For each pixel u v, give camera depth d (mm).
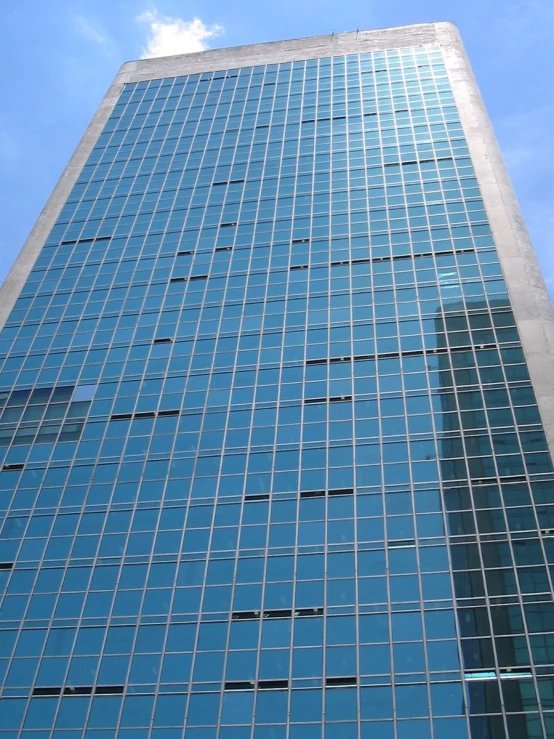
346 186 82750
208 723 45000
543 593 47719
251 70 106188
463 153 83938
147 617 50438
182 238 81062
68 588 52750
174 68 110000
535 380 60062
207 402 63594
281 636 48156
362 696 44781
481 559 49875
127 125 100375
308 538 52938
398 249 73750
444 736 42469
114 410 64625
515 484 53688
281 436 59719
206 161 91312
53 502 58375
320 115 94500
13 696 47688
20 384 68750
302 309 69875
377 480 55438
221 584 51438
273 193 84250
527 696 43406
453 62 98812
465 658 45438
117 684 47469
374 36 106875
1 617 51656
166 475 58781
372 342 65562
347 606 48875
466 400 59469
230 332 69312
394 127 89562
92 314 74312
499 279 68938
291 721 44406
